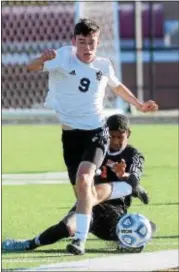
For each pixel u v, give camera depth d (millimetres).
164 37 51062
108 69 16266
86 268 14078
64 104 16203
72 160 16312
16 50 48562
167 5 50906
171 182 26266
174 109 48344
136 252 15664
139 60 46469
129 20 52531
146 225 15609
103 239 16250
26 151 35281
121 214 16266
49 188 25422
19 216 20391
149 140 38656
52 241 15969
